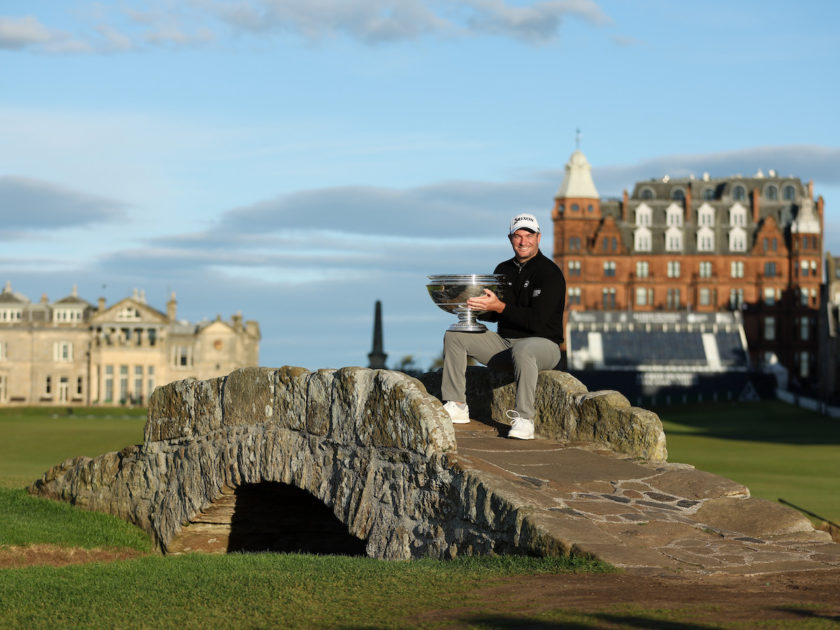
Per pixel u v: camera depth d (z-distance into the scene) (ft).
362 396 48.39
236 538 65.00
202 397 62.18
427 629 29.50
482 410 54.54
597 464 45.55
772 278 582.76
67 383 519.60
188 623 32.99
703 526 39.47
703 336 522.47
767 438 228.63
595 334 522.06
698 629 27.86
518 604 31.48
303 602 34.63
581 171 586.04
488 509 39.83
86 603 37.96
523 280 49.60
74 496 74.38
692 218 591.37
